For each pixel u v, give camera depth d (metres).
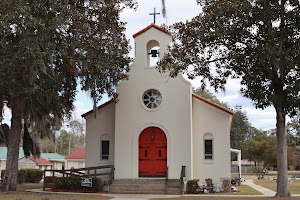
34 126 20.55
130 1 19.61
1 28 14.56
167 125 20.42
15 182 18.23
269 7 15.23
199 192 18.95
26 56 14.70
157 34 21.42
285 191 15.90
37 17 16.28
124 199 15.31
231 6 15.34
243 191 20.70
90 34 17.33
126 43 19.75
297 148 56.78
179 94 20.56
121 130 20.98
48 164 41.47
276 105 15.55
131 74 21.39
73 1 18.25
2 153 36.50
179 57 17.11
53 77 17.23
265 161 56.03
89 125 22.66
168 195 17.45
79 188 19.44
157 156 20.66
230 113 20.64
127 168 20.52
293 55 14.56
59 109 18.14
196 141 20.94
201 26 16.45
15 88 15.98
